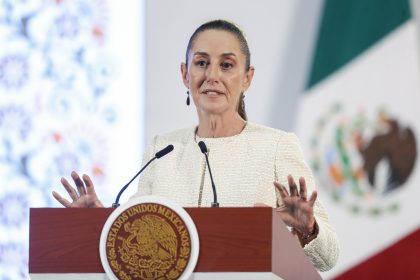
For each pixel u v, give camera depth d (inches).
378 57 626.5
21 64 647.8
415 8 629.3
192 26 636.1
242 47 436.5
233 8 635.5
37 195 638.5
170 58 634.2
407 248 613.0
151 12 639.1
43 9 654.5
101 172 630.5
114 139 632.4
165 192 427.8
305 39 631.8
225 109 431.8
